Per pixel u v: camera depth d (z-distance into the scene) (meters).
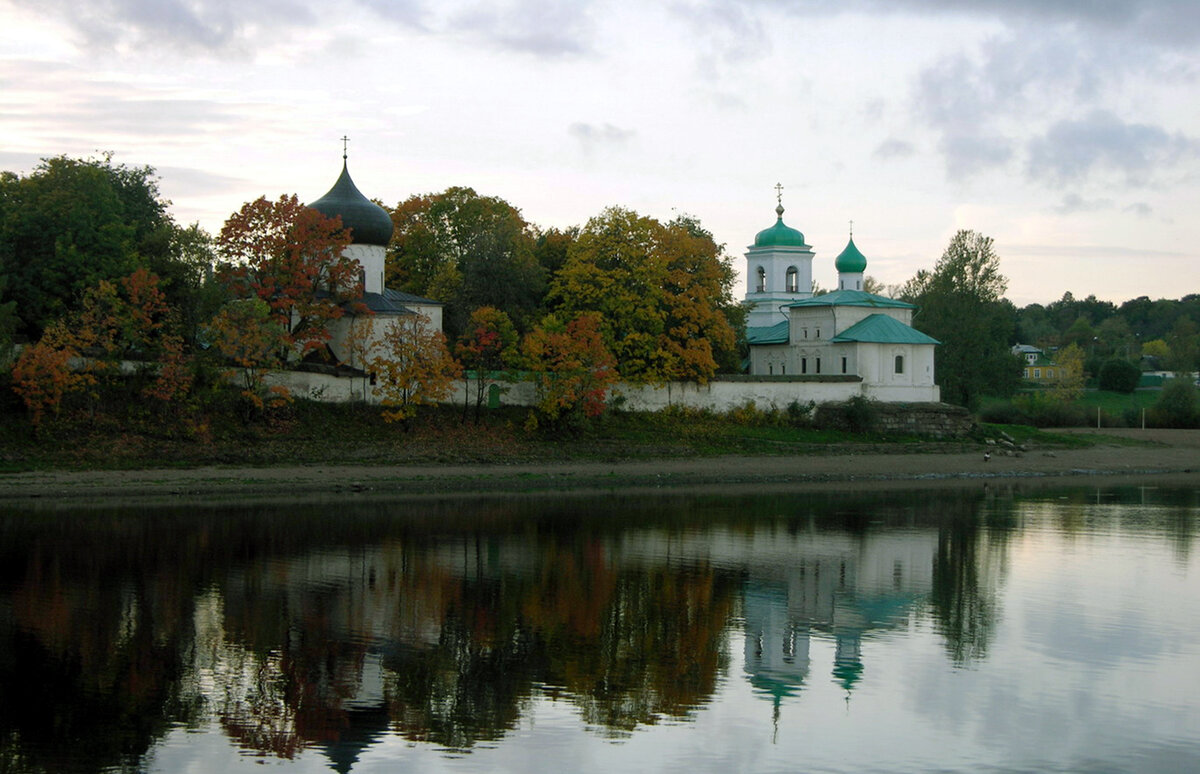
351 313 89.50
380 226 93.62
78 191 87.44
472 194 114.81
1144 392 189.62
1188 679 35.47
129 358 82.88
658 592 46.62
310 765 28.53
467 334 94.62
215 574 48.50
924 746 30.05
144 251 89.50
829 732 30.98
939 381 127.50
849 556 55.06
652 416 100.12
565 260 110.94
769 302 134.00
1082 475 97.12
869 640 39.75
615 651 38.09
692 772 28.36
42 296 85.19
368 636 39.28
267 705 32.53
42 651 36.97
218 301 85.12
